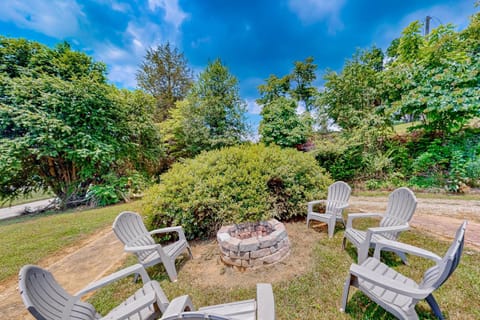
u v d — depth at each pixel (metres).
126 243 2.40
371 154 6.34
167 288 2.28
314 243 3.01
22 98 6.16
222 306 1.57
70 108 6.72
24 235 4.17
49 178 7.73
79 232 4.22
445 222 3.34
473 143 5.05
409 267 2.27
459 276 1.99
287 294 2.01
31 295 1.24
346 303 1.75
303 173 4.10
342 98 7.36
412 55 6.51
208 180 3.53
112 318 1.33
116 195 7.54
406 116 6.28
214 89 10.88
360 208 4.51
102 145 7.23
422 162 5.50
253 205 3.31
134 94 9.71
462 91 4.65
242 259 2.49
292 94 15.50
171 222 3.49
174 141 12.49
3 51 6.52
